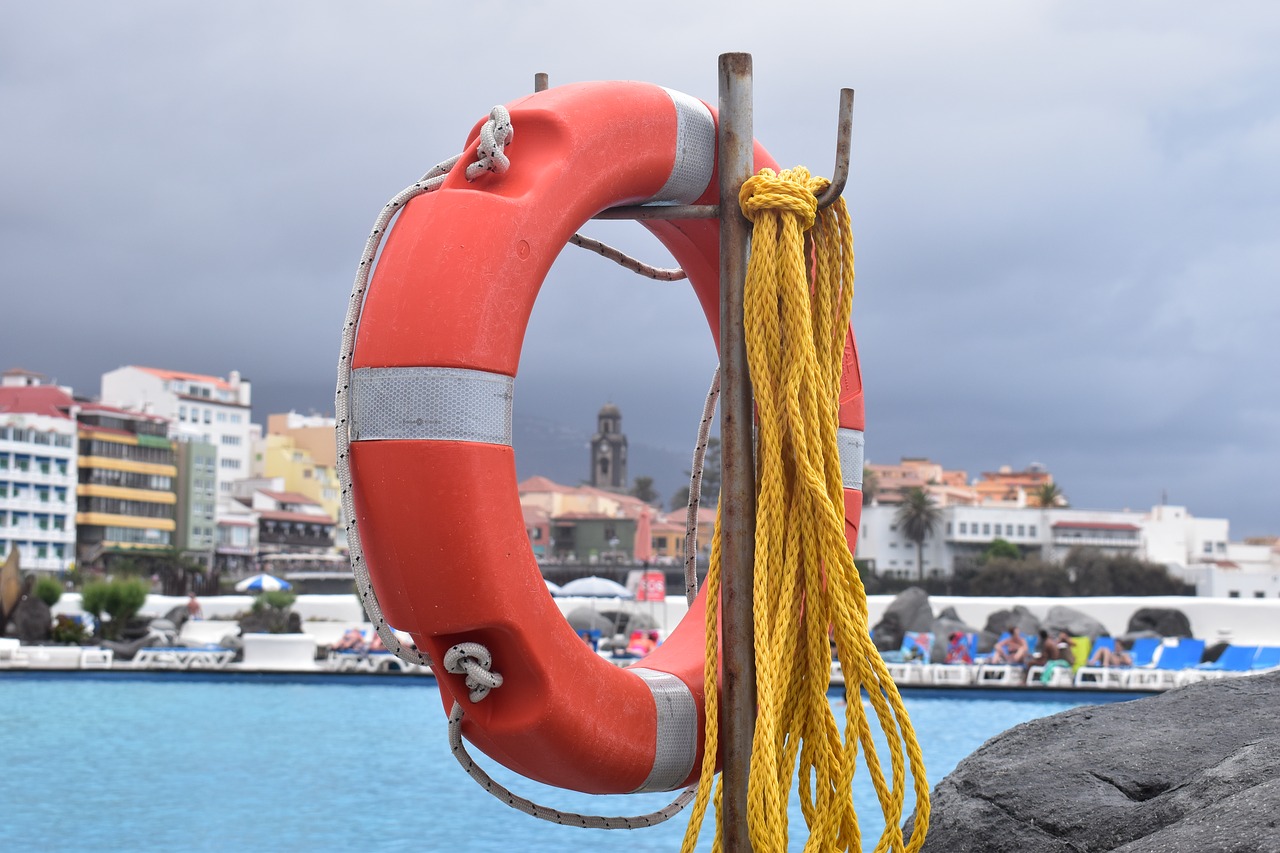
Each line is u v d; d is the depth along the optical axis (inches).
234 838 268.8
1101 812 119.2
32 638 925.8
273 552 3654.0
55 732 473.4
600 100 107.4
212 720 522.0
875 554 3538.4
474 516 95.2
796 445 107.2
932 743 441.1
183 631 1005.8
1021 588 2962.6
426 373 94.8
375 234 101.5
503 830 279.1
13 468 2822.3
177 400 3710.6
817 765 109.9
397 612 97.6
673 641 125.4
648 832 277.3
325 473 4175.7
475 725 102.4
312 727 494.6
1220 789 113.5
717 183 116.1
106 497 3053.6
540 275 100.9
